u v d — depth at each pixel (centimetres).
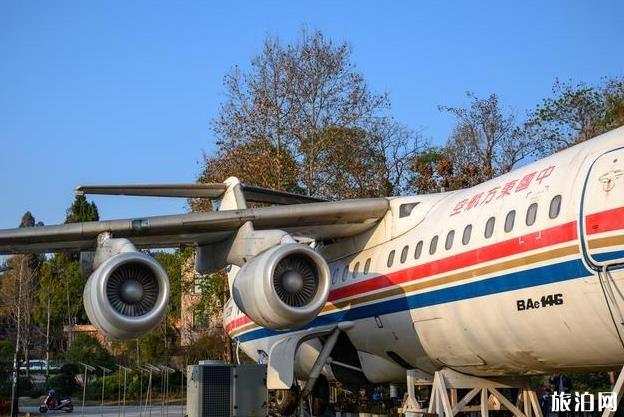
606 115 2527
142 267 949
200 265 1209
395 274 1042
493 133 2825
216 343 3127
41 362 4788
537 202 802
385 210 1115
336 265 1215
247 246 1054
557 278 757
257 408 1188
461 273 903
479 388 1012
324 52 2366
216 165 2334
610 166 725
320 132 2334
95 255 1021
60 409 2209
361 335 1136
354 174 2408
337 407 1647
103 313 909
